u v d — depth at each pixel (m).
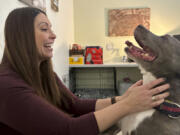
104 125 0.58
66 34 2.15
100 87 2.76
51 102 0.84
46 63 0.84
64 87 1.00
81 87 2.78
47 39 0.72
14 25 0.65
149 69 0.79
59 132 0.54
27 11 0.68
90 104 0.97
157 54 0.76
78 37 2.69
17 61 0.63
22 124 0.52
